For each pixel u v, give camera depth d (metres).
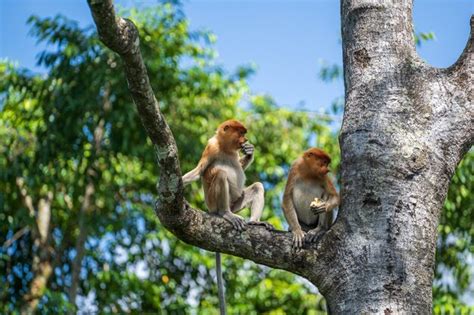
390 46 7.24
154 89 17.34
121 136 17.11
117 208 19.48
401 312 6.35
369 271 6.53
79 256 17.56
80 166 17.16
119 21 5.88
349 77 7.30
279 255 6.96
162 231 18.92
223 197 9.90
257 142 19.91
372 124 6.96
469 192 16.22
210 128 18.80
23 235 19.41
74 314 16.14
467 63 7.24
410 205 6.69
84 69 16.62
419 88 7.09
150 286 18.48
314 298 18.73
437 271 16.67
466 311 15.68
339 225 6.84
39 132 16.92
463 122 7.03
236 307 18.38
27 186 17.80
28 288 19.25
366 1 7.40
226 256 19.27
